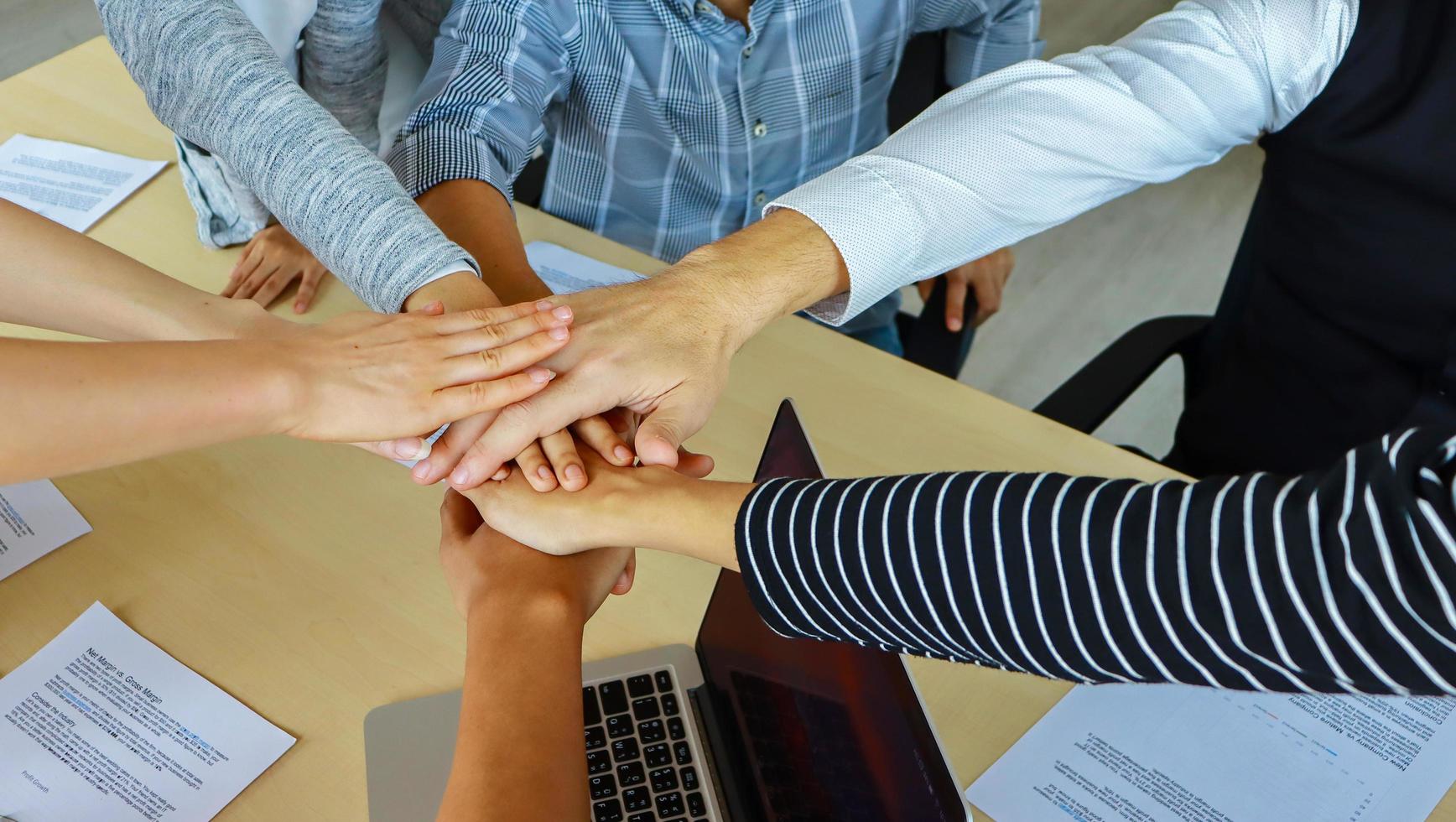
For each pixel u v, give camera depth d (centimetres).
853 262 100
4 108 145
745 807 80
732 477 102
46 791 79
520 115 126
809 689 78
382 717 84
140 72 100
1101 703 87
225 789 80
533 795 63
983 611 56
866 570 60
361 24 126
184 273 123
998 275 147
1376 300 111
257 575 94
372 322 82
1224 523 50
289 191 95
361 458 105
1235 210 277
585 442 87
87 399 63
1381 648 46
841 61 142
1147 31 111
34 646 89
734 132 143
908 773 67
